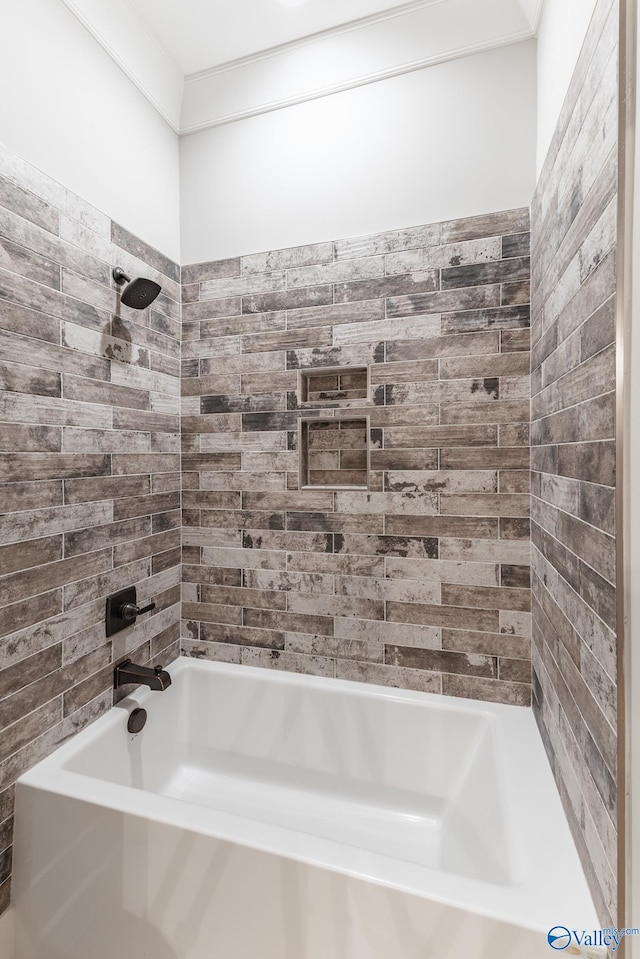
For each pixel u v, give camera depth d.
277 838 1.03
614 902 0.76
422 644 1.71
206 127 1.93
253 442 1.90
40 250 1.31
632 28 0.71
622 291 0.74
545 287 1.33
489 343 1.60
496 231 1.59
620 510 0.75
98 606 1.54
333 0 1.57
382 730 1.66
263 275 1.87
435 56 1.62
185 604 1.99
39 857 1.20
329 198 1.77
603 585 0.85
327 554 1.81
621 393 0.75
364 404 1.75
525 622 1.59
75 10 1.42
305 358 1.81
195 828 1.06
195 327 1.96
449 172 1.63
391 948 0.91
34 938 1.20
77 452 1.45
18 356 1.25
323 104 1.78
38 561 1.32
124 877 1.11
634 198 0.71
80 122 1.46
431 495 1.68
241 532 1.92
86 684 1.49
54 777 1.25
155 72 1.76
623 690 0.73
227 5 1.57
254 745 1.80
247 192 1.88
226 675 1.85
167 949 1.07
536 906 0.87
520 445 1.58
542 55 1.43
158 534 1.85
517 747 1.36
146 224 1.77
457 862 1.30
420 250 1.67
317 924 0.96
